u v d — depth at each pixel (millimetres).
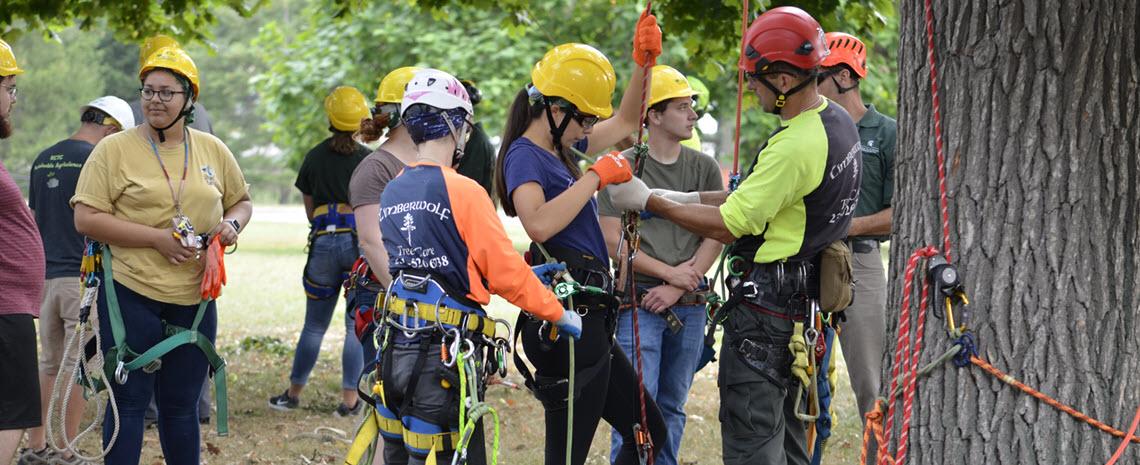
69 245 5484
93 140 5676
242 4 9492
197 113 6320
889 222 4801
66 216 5473
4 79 4285
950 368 3230
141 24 9305
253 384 7707
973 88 3193
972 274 3207
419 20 15297
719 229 3775
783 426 3941
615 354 4051
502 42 14891
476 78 14758
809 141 3652
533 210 3670
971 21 3184
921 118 3350
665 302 4809
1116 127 3105
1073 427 3131
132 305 4336
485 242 3422
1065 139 3105
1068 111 3100
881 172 4910
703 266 4848
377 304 4152
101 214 4293
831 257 3822
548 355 3787
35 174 5539
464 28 15445
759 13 7504
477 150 5191
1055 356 3131
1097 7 3078
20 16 8664
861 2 7926
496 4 9320
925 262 3293
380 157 4727
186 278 4434
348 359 6723
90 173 4328
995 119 3164
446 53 14883
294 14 51219
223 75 50031
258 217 39125
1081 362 3125
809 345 3826
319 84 15953
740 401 3891
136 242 4297
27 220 4242
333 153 6500
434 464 3467
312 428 6465
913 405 3316
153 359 4293
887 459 3402
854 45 4957
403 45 15297
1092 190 3109
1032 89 3117
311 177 6555
